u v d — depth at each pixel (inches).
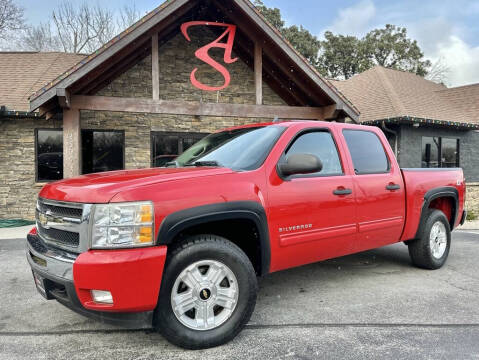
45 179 428.8
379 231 166.9
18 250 255.9
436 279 183.3
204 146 167.0
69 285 102.0
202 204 112.2
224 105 376.2
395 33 1515.7
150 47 433.4
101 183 111.0
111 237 101.6
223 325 114.8
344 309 144.7
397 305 148.6
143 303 102.5
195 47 471.5
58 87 309.1
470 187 495.5
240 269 116.3
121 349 114.0
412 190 181.3
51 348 115.0
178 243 112.8
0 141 416.8
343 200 150.6
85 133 430.3
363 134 173.5
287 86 463.2
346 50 1445.6
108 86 438.0
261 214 124.7
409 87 679.1
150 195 106.0
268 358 107.5
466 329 126.5
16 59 527.2
